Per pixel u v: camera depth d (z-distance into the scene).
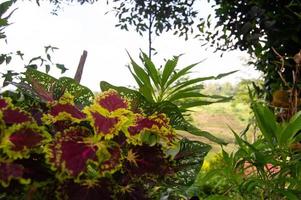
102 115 0.68
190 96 0.87
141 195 0.68
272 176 0.99
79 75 0.95
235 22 2.47
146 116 0.77
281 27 1.97
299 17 1.87
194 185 1.08
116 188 0.67
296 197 0.93
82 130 0.67
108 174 0.66
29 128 0.63
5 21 0.91
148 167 0.69
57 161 0.61
